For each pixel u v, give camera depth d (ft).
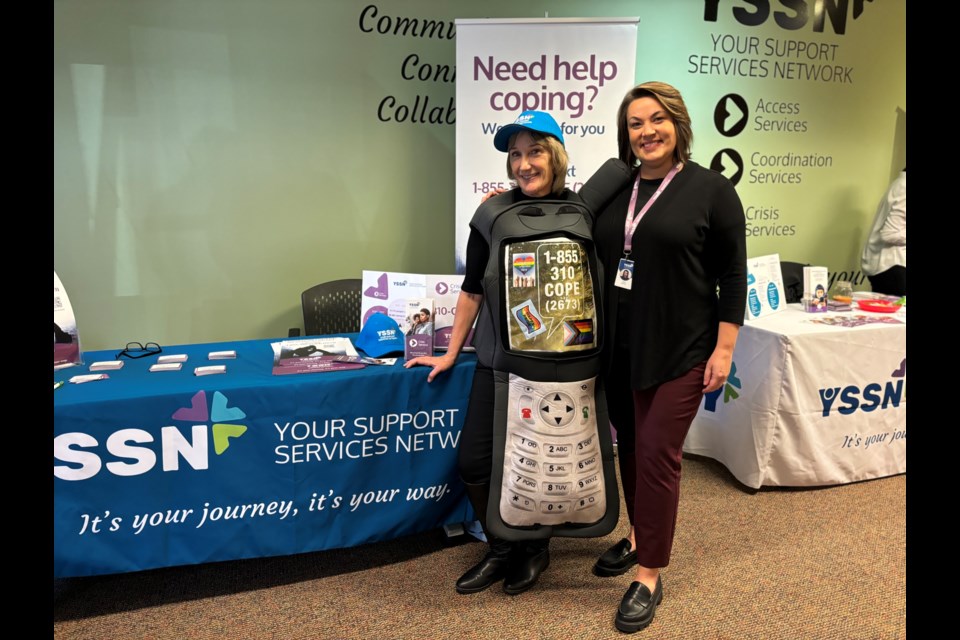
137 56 8.97
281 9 9.41
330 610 6.22
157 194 9.38
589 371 6.00
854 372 8.50
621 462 6.80
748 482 8.66
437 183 10.62
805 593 6.47
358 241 10.43
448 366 6.72
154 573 6.82
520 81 8.92
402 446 6.76
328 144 9.98
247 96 9.50
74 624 6.01
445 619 6.09
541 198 6.12
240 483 6.23
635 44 8.87
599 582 6.67
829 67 12.12
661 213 5.63
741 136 11.87
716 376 5.67
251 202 9.80
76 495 5.78
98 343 9.55
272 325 10.26
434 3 10.03
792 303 10.72
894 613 6.14
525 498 6.09
